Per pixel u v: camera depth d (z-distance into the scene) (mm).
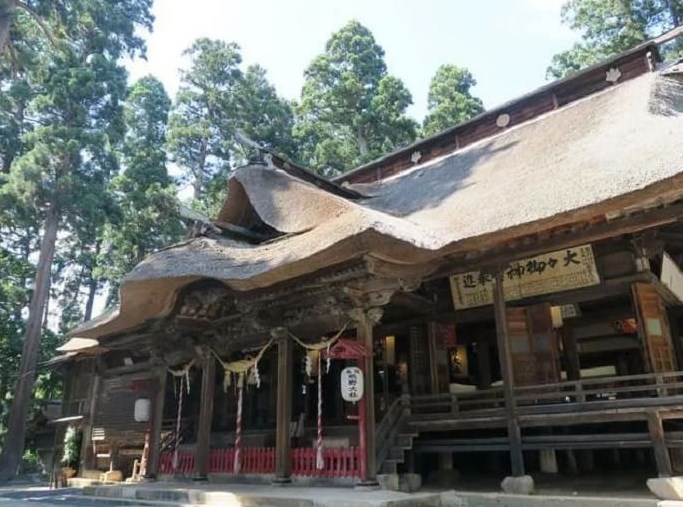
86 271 41875
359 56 36969
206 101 38438
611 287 11648
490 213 10742
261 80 39906
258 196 14711
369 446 10930
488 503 9750
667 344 11102
